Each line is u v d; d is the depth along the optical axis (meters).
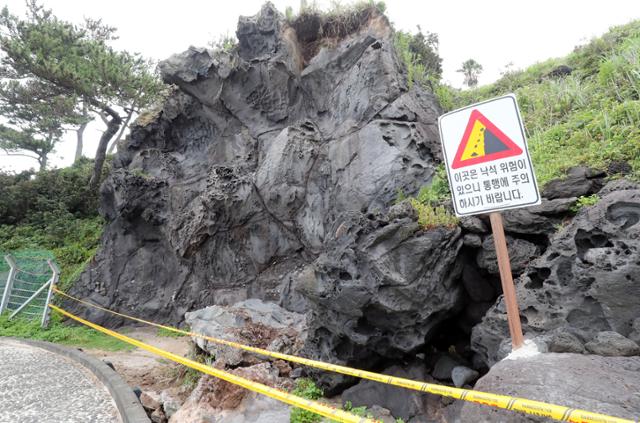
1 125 26.88
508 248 5.46
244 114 12.51
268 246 10.92
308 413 5.19
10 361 7.83
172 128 14.71
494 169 2.99
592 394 2.57
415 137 8.61
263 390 3.53
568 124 7.15
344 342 6.05
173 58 12.92
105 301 13.05
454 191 3.20
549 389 2.68
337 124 10.37
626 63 7.97
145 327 12.37
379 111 9.27
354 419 2.57
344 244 6.05
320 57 11.23
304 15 11.82
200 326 7.96
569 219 5.19
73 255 15.96
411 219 5.82
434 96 10.11
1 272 13.44
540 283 4.66
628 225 4.16
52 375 6.90
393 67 9.69
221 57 12.62
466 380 5.20
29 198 19.81
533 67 12.41
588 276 3.98
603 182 5.30
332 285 5.89
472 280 5.86
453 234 5.68
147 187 13.52
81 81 15.38
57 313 12.55
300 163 10.41
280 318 8.73
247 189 11.02
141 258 13.70
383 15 10.92
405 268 5.54
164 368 8.80
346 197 8.99
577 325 3.94
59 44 15.62
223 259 11.62
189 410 5.61
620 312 3.68
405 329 5.66
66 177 21.19
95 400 5.70
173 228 12.62
